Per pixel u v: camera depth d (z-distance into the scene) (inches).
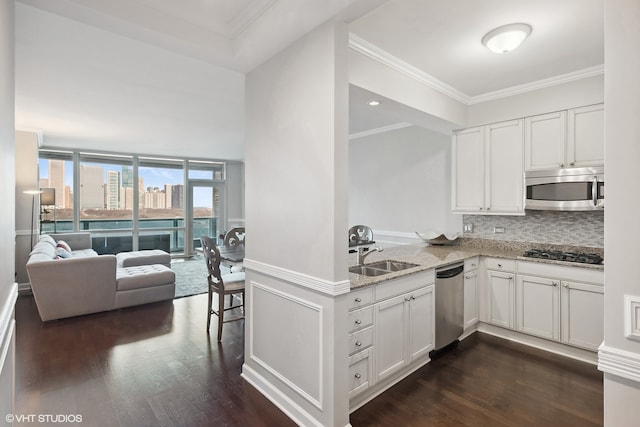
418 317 103.6
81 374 102.0
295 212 81.8
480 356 114.3
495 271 130.0
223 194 342.6
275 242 88.7
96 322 146.8
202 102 149.6
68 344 123.6
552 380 98.6
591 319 106.5
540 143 124.6
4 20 48.0
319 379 75.5
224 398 90.4
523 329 122.0
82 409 85.0
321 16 70.8
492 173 137.4
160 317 154.0
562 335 112.8
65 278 147.6
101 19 70.7
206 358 113.3
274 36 79.6
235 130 203.9
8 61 52.6
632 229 39.1
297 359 81.9
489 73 116.6
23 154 193.0
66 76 119.2
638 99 38.6
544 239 134.8
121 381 98.3
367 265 114.3
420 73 114.4
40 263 141.9
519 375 101.6
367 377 86.6
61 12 67.8
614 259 40.4
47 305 144.4
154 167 302.8
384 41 94.7
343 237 73.9
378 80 101.4
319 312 75.4
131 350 119.1
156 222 303.7
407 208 185.9
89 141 235.3
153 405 87.0
